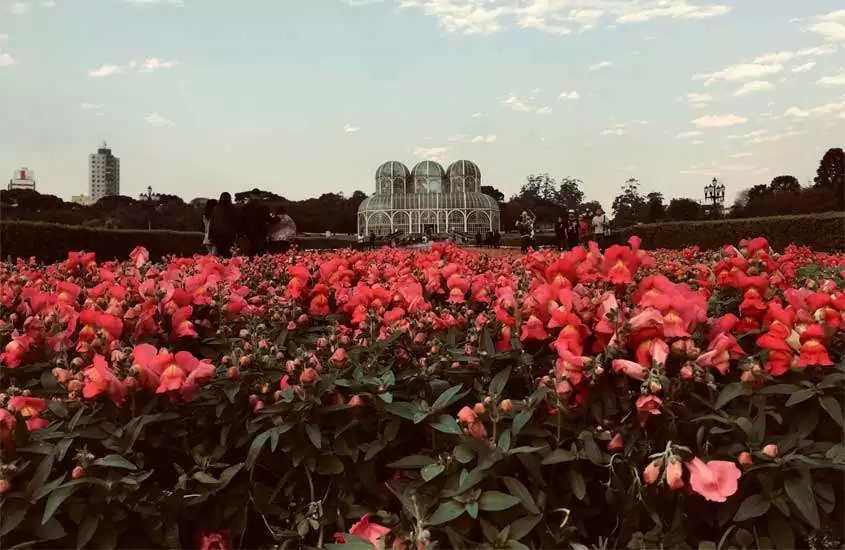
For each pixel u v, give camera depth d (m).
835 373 2.21
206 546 2.39
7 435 2.09
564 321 2.32
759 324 2.80
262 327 2.96
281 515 2.47
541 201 85.06
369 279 4.06
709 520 2.15
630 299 2.82
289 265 5.42
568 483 2.28
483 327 2.74
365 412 2.44
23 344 2.69
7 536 2.02
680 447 1.93
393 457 2.54
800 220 18.56
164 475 2.45
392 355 2.86
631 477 2.15
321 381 2.35
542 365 2.54
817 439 2.30
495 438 2.14
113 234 19.73
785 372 2.32
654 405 1.98
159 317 2.96
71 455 2.31
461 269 4.26
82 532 2.05
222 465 2.35
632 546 2.06
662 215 60.31
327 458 2.38
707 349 2.28
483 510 2.08
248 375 2.53
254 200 14.76
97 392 2.20
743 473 2.02
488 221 48.28
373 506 2.48
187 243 24.11
